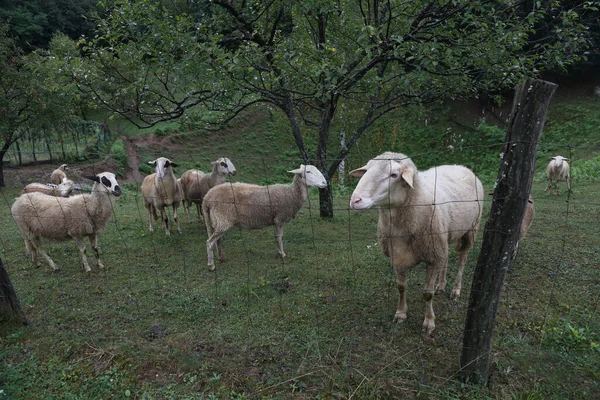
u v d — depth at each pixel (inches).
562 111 815.1
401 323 160.7
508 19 239.3
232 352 143.2
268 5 281.1
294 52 228.1
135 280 208.8
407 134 877.8
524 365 131.6
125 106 264.5
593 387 121.6
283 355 141.3
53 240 221.5
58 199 217.5
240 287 196.4
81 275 218.5
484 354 120.6
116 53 258.2
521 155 104.4
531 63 238.5
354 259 232.8
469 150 789.9
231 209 219.5
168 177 279.7
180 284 202.7
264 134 984.9
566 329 146.6
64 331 159.8
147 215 368.8
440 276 185.6
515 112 104.3
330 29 335.3
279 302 179.9
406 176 124.8
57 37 1010.7
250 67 216.2
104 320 167.8
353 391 122.0
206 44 229.0
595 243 240.5
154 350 145.0
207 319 167.0
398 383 125.0
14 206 219.5
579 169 521.7
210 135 944.3
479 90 285.0
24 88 541.3
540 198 400.8
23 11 1293.1
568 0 414.0
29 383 130.5
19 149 683.4
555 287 184.7
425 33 237.8
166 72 242.7
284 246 263.9
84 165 675.4
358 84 303.9
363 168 139.5
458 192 168.2
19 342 152.9
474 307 117.9
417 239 142.2
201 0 275.4
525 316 160.4
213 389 126.0
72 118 690.2
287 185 236.7
